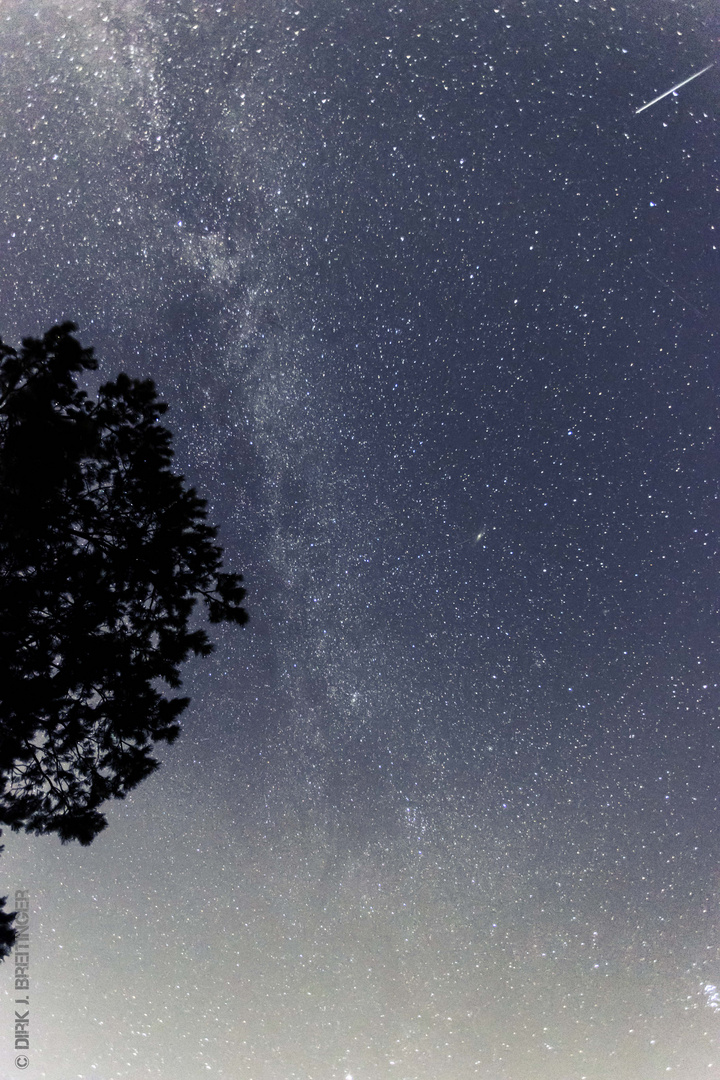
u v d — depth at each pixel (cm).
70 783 331
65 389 329
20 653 307
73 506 321
